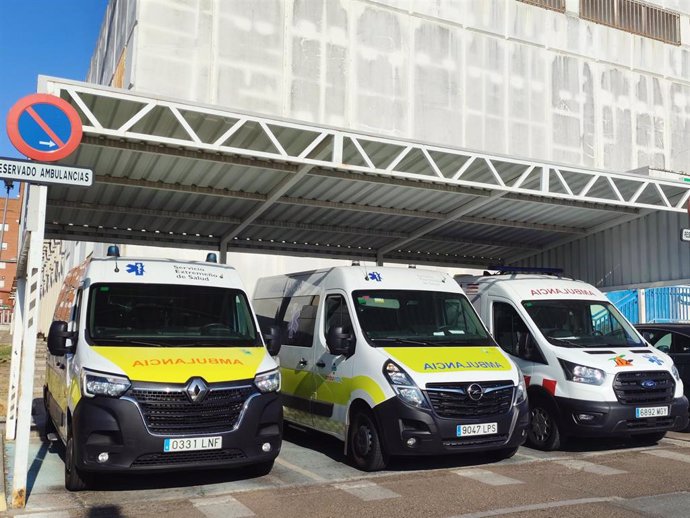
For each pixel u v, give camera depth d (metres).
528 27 23.19
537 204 14.10
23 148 5.93
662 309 25.67
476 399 7.09
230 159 10.68
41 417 10.96
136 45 17.27
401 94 20.62
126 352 6.45
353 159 12.40
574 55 24.02
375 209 13.88
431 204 13.84
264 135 11.38
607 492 6.29
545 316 9.08
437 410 6.96
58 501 6.00
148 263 7.69
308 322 9.15
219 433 6.18
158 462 5.98
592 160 23.89
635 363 8.32
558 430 8.27
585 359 8.25
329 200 13.44
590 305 9.42
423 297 8.47
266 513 5.64
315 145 10.45
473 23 22.17
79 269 8.31
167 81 17.47
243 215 14.11
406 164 12.80
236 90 18.27
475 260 19.27
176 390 6.09
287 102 18.88
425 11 21.36
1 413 11.70
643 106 25.31
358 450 7.40
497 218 15.25
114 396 5.98
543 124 23.05
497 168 12.89
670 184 13.54
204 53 18.00
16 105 5.93
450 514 5.59
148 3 17.52
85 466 5.89
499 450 7.83
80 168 6.11
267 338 7.47
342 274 8.63
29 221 6.08
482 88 22.06
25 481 5.77
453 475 7.02
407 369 7.11
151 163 10.97
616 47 24.97
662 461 7.74
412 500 6.03
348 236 15.93
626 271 15.77
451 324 8.32
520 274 10.56
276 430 6.60
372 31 20.39
